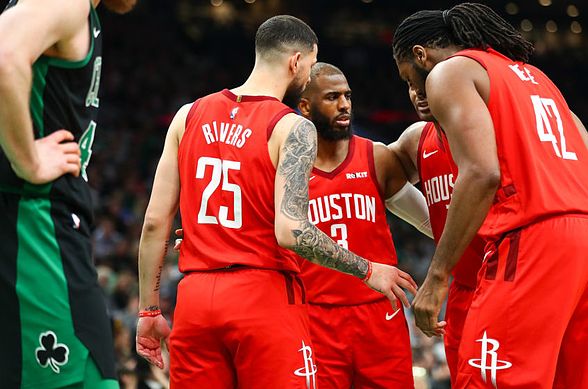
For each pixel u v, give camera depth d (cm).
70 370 348
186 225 478
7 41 323
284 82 489
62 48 349
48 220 352
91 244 373
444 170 566
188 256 475
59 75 354
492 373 407
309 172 453
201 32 3734
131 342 952
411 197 622
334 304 583
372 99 3553
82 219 369
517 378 401
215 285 458
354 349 585
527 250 408
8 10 336
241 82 3553
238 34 3775
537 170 416
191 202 478
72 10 344
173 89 3212
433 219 583
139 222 1995
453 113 422
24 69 325
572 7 3994
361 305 585
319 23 3903
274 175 461
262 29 495
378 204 604
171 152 498
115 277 1595
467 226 416
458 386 424
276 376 450
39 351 346
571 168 429
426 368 1177
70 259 356
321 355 584
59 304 348
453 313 563
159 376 843
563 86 3922
